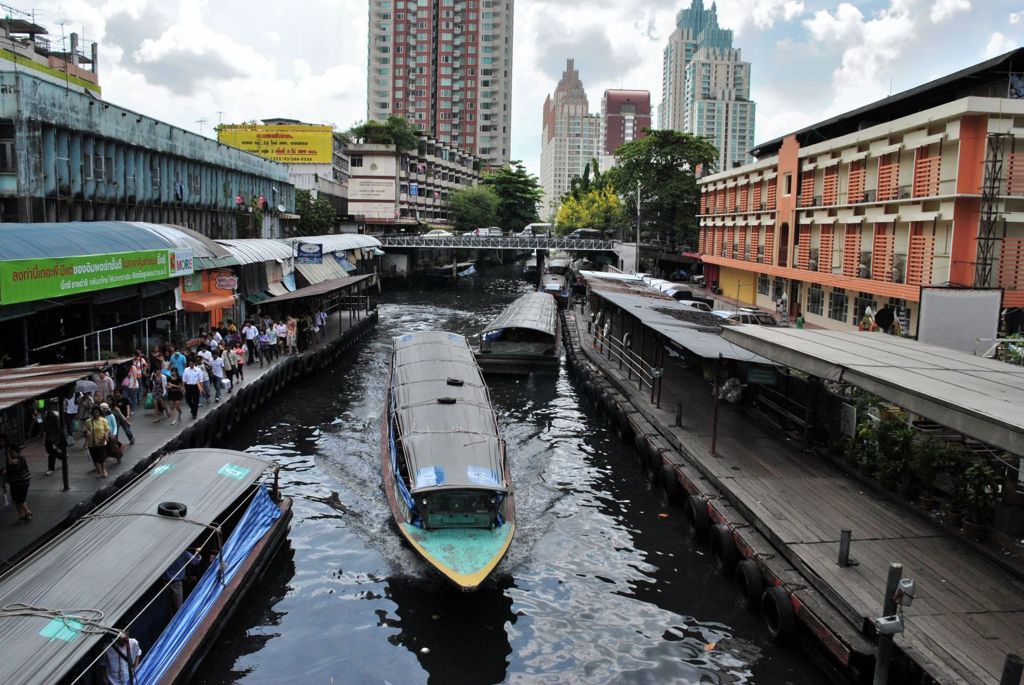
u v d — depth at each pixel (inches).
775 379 774.5
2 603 363.9
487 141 5438.0
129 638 388.5
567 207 3587.6
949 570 478.0
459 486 570.3
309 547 615.8
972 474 518.0
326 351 1299.2
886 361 577.9
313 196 2859.3
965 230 1056.2
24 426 706.8
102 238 832.9
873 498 602.5
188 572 498.0
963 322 807.1
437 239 2910.9
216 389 879.7
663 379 1085.8
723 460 695.7
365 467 797.2
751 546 534.3
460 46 5334.6
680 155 2581.2
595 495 749.3
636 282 1824.6
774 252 1750.7
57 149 935.0
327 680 450.3
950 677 366.6
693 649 484.1
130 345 924.0
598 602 543.2
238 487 526.9
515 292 2822.3
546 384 1249.4
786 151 1680.6
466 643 492.4
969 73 1127.0
